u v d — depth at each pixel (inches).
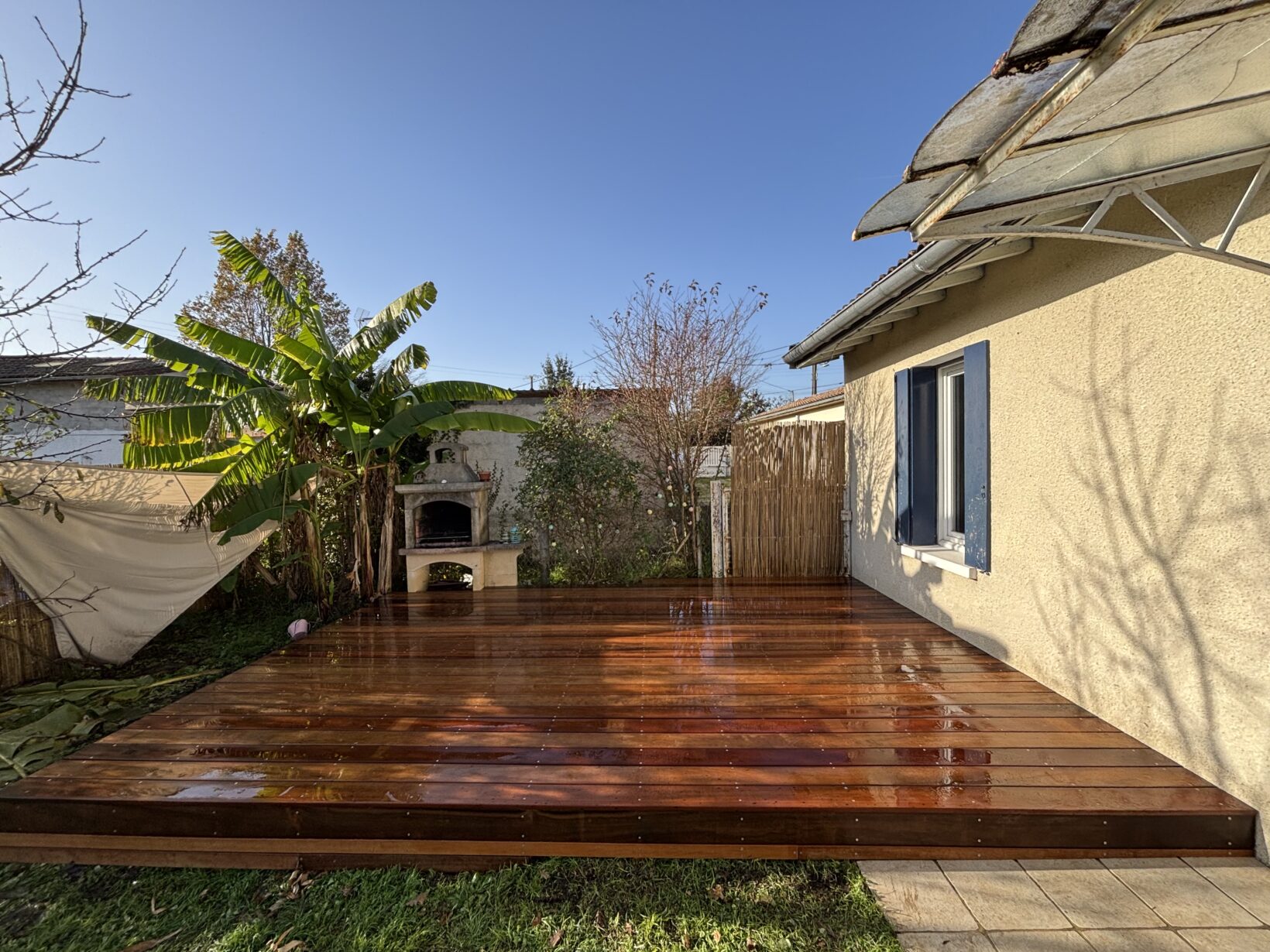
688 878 86.5
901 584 214.2
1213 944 71.5
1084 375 119.7
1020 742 108.1
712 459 329.4
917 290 157.6
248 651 203.2
